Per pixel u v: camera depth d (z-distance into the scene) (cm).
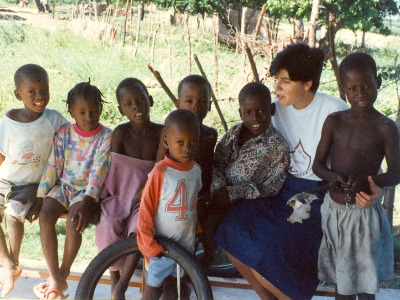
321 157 328
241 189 353
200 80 357
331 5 1772
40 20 3180
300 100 353
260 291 342
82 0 3434
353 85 300
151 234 316
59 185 373
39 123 373
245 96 342
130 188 360
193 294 396
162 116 1074
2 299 358
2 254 362
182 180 320
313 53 344
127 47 1900
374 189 306
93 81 1292
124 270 341
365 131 310
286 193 363
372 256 317
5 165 379
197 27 2541
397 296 430
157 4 2434
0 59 1491
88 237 518
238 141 362
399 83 1376
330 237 325
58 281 354
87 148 368
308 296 333
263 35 2355
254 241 335
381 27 2330
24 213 369
